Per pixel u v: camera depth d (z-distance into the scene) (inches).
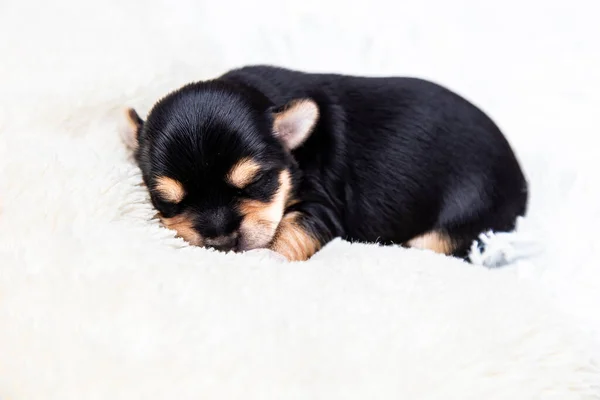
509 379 8.5
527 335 9.0
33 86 12.4
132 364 8.2
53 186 10.1
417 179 12.2
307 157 11.8
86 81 12.5
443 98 12.4
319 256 11.0
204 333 8.5
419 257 10.6
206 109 10.8
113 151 11.4
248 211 10.9
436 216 12.4
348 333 8.7
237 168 10.7
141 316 8.6
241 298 9.0
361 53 17.6
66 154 10.8
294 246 11.4
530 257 12.0
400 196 12.2
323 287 9.4
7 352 8.4
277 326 8.7
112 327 8.5
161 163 10.7
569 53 17.6
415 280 9.8
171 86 13.0
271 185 11.1
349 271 9.9
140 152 11.2
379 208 12.3
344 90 12.4
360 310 9.0
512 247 12.0
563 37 17.9
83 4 16.5
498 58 17.6
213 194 10.8
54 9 16.0
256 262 9.8
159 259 9.4
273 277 9.5
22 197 9.9
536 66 17.4
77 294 8.8
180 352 8.3
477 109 12.7
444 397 8.3
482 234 12.3
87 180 10.3
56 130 11.6
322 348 8.5
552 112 16.2
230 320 8.7
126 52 14.2
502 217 12.4
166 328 8.5
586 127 15.7
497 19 18.3
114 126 11.8
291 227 11.6
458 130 12.3
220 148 10.6
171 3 17.8
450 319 9.1
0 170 10.2
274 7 18.5
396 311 9.1
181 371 8.2
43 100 11.8
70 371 8.2
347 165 12.1
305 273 9.7
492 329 9.0
